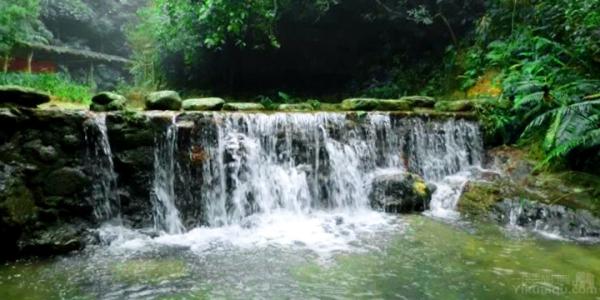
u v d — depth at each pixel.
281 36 10.79
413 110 6.80
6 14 8.92
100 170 4.48
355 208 5.63
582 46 5.96
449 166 6.43
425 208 5.48
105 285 3.19
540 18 7.38
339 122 5.87
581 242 4.22
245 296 3.00
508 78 6.73
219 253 3.93
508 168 6.02
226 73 11.66
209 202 4.91
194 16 9.18
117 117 4.55
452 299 2.96
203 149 4.92
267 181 5.28
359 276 3.38
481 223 4.89
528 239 4.31
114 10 18.70
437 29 10.07
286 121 5.50
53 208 4.12
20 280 3.29
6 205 3.73
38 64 12.06
